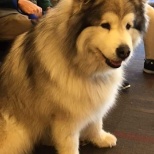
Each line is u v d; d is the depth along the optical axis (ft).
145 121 6.39
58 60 4.18
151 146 5.59
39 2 7.40
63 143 4.74
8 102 4.78
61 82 4.23
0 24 6.06
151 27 8.02
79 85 4.30
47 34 4.22
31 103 4.63
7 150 4.76
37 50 4.30
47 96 4.40
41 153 5.49
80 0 3.80
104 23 3.84
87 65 4.18
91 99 4.42
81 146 5.62
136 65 9.24
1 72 4.86
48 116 4.64
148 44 8.36
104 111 5.03
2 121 4.70
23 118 4.81
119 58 3.88
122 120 6.42
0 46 6.24
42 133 5.15
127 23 3.99
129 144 5.65
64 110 4.40
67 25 3.94
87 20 3.83
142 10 4.26
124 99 7.26
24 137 4.92
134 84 8.03
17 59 4.61
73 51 4.02
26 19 6.07
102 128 5.98
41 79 4.36
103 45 3.89
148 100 7.23
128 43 3.87
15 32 6.10
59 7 4.15
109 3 3.82
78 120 4.54
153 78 8.38
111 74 4.60
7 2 6.32
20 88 4.61
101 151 5.50
